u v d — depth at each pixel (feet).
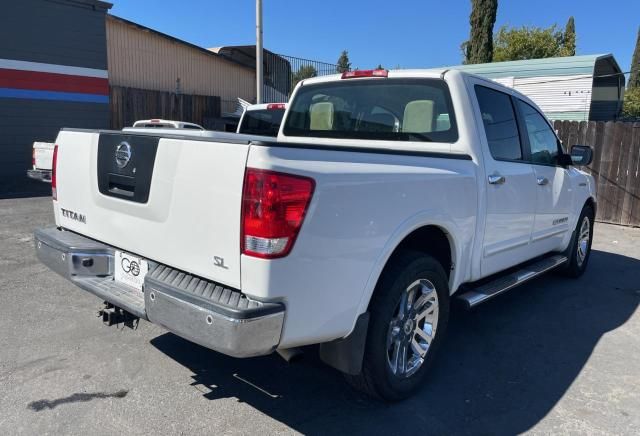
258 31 44.09
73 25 44.37
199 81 64.85
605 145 33.27
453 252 11.39
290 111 15.62
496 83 13.88
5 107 41.32
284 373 11.57
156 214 8.94
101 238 10.45
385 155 9.49
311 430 9.48
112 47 55.06
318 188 7.84
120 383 10.78
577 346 13.87
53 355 11.87
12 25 40.86
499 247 13.34
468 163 11.72
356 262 8.63
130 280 9.87
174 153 8.53
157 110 53.62
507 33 122.31
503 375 12.00
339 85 14.43
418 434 9.51
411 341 10.73
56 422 9.31
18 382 10.61
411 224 9.68
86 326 13.56
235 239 7.73
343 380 11.35
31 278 17.21
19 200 32.73
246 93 72.02
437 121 12.48
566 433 9.73
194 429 9.31
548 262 17.01
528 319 15.81
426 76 12.76
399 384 10.30
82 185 10.73
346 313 8.71
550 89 56.24
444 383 11.50
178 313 8.07
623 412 10.55
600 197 33.96
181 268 8.68
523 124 14.89
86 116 46.39
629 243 28.02
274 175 7.41
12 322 13.61
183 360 11.92
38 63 42.70
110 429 9.18
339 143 14.21
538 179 14.98
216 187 7.91
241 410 10.02
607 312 16.70
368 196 8.69
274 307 7.61
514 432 9.70
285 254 7.58
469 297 12.35
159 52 59.72
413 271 9.96
